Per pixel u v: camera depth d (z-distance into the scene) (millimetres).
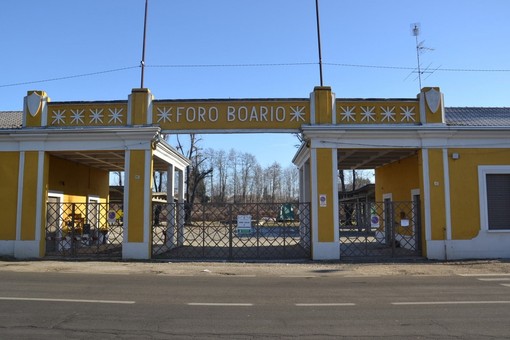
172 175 22516
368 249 20859
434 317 7523
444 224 17016
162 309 8086
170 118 17531
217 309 8141
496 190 17406
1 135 17344
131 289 10312
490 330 6664
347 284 11383
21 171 17438
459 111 21078
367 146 17172
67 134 17219
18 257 17078
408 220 19219
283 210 21672
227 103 17594
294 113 17500
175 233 22250
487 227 17078
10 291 9859
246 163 80062
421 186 17312
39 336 6223
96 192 25469
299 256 17953
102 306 8289
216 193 76125
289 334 6449
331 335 6402
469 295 9680
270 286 10992
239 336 6340
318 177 16984
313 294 9820
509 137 17406
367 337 6301
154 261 16422
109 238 25953
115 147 17281
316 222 16875
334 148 17078
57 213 19438
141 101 17484
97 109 17641
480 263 15844
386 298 9328
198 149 54219
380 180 25922
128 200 17016
